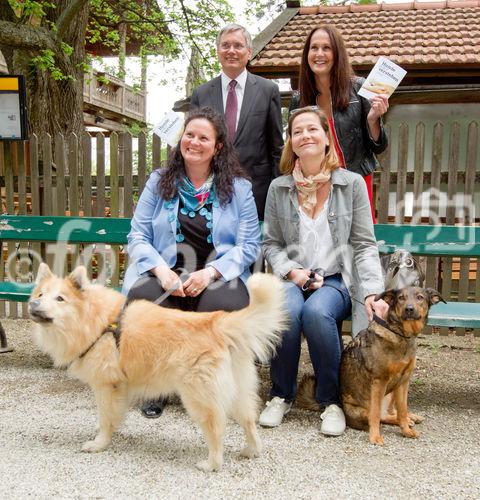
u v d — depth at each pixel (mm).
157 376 2939
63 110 10109
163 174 3912
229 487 2768
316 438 3441
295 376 3762
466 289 6023
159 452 3195
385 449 3275
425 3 10508
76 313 2975
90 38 15281
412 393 4395
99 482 2809
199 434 3477
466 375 4926
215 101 4641
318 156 3729
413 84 8523
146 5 14648
